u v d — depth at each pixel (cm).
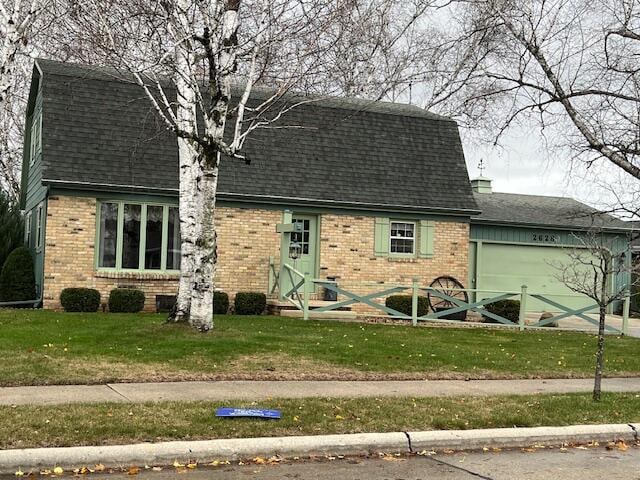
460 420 895
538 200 2981
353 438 796
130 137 2038
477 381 1223
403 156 2352
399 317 1980
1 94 1652
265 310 2092
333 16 1449
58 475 676
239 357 1262
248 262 2111
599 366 1066
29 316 1652
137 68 1487
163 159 2050
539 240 2655
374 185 2256
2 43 2275
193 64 1419
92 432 756
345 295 2067
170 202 2042
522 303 2019
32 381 1023
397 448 809
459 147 2450
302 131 2266
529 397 1068
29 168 2492
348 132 2328
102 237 1992
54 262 1927
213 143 1385
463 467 754
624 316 2044
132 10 1426
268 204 2133
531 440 869
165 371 1135
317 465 743
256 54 1429
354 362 1292
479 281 2586
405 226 2311
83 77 1973
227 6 1399
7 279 2030
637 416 977
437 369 1290
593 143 1742
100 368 1121
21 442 715
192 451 731
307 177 2189
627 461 803
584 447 873
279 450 764
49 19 2891
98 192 1969
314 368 1228
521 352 1528
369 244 2244
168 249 2052
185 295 1545
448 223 2338
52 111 1988
